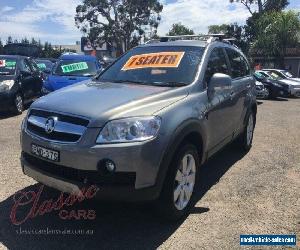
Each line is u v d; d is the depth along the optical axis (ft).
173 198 13.12
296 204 15.55
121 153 11.69
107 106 12.56
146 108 12.64
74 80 35.45
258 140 26.68
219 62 18.04
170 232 13.10
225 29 144.87
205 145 15.29
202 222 13.82
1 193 15.75
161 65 16.55
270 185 17.54
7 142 23.67
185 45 17.49
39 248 12.02
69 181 12.21
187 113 13.58
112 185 11.89
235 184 17.58
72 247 12.09
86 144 11.88
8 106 33.42
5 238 12.53
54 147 12.34
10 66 35.91
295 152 23.56
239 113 19.85
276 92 61.72
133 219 13.94
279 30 96.94
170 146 12.48
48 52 153.38
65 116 12.51
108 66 18.25
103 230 13.16
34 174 13.19
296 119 37.73
